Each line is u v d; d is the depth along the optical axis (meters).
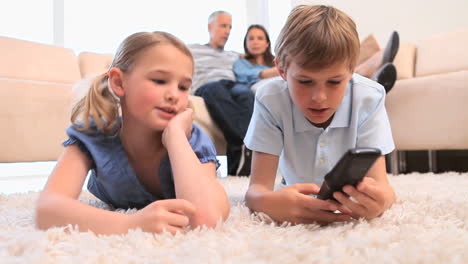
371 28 3.27
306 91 0.70
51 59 2.30
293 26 0.71
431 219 0.69
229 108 2.21
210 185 0.70
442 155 2.40
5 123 1.67
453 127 2.05
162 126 0.78
